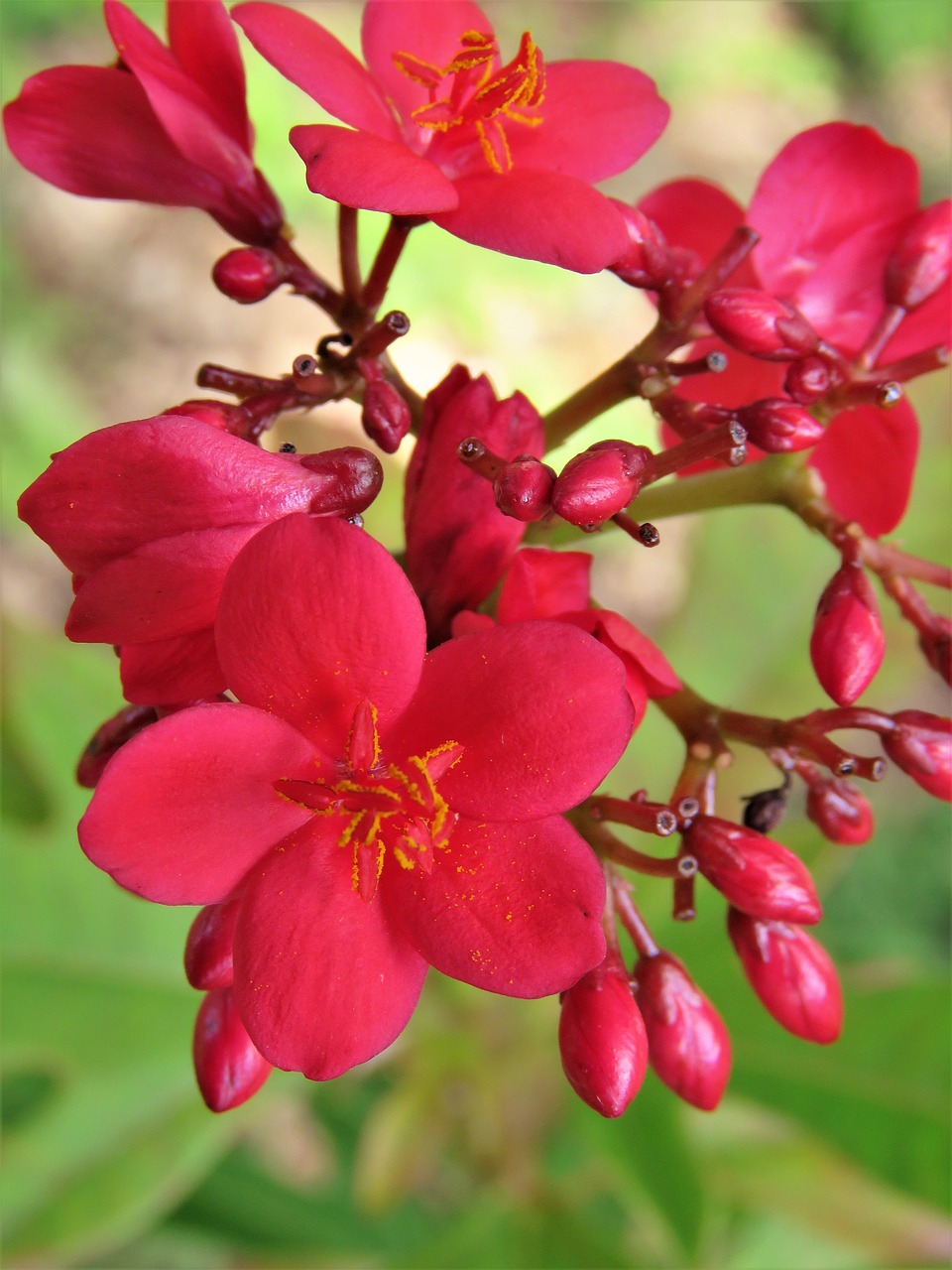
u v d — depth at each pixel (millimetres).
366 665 76
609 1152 123
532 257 84
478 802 78
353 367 94
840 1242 134
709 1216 118
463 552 89
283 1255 143
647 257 93
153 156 101
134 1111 135
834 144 104
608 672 75
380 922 79
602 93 97
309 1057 76
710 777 95
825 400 97
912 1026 125
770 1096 125
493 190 88
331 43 91
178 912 141
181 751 74
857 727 93
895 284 98
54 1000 135
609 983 86
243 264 97
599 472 81
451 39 101
